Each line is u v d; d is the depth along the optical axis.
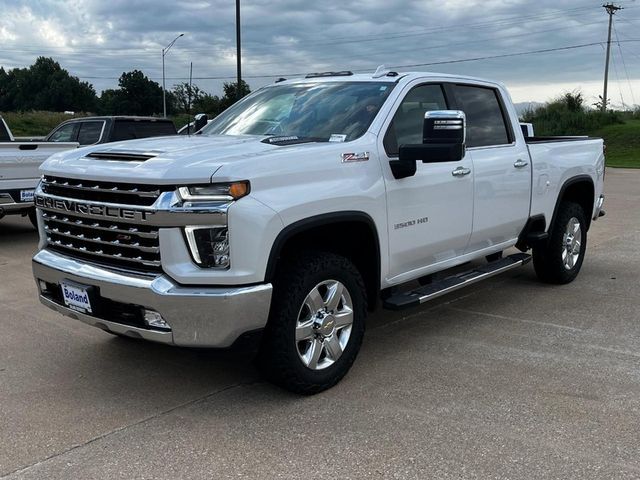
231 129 4.99
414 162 4.33
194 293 3.40
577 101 45.38
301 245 4.03
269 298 3.54
